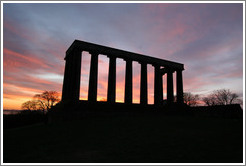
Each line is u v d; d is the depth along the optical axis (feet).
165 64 198.59
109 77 162.40
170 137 66.33
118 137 68.08
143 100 173.27
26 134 90.53
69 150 53.98
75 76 146.51
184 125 93.45
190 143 57.93
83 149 54.34
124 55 172.76
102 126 92.73
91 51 158.61
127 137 67.56
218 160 42.63
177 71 210.59
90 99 146.30
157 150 51.16
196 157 44.93
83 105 132.87
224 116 171.94
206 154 47.19
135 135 70.49
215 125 94.48
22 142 70.13
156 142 59.72
